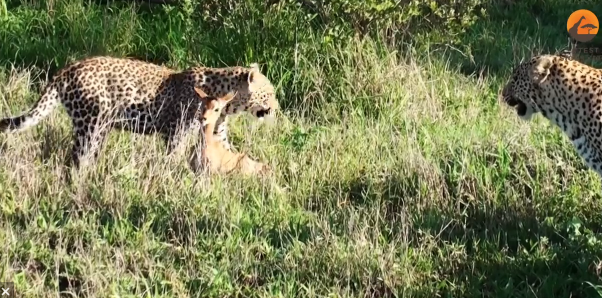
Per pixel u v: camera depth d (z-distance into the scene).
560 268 10.01
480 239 10.64
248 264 9.82
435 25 15.96
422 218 10.98
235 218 10.64
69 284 9.30
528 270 9.98
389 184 11.78
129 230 10.19
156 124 12.20
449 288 9.70
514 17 19.92
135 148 11.87
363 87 14.40
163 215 10.59
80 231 10.13
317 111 14.12
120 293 9.07
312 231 10.39
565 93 10.98
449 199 11.41
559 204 11.34
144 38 15.90
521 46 17.64
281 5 14.99
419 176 11.63
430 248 10.30
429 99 14.32
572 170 12.06
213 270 9.44
